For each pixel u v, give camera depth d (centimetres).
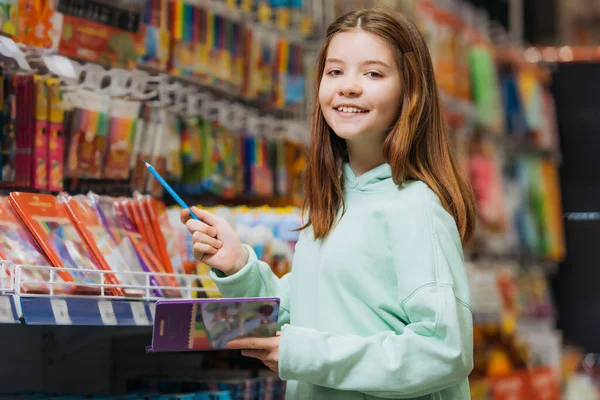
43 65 283
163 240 290
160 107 331
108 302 243
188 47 352
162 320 213
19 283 222
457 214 246
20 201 250
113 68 312
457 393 245
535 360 608
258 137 389
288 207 377
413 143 249
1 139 271
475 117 597
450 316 223
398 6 512
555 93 754
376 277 238
